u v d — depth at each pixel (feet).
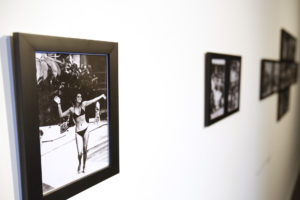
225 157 5.21
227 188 5.48
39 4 1.75
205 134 4.26
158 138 3.06
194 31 3.64
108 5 2.25
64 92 1.91
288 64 10.36
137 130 2.71
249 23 5.89
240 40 5.42
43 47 1.73
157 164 3.10
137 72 2.62
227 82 4.71
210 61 4.01
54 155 1.89
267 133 8.26
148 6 2.70
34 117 1.72
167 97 3.15
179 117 3.45
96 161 2.23
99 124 2.22
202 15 3.83
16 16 1.64
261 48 6.93
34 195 1.78
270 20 7.57
